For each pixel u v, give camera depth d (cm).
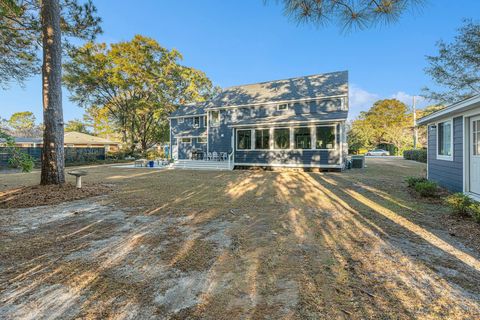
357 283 251
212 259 308
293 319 197
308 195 727
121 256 317
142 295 231
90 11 923
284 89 1973
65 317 200
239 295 231
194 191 804
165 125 3250
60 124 786
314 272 274
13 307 214
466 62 1406
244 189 843
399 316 200
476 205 450
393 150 3769
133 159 2822
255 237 385
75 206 592
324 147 1425
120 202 636
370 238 375
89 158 2392
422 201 622
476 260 299
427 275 265
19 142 2688
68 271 278
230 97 2200
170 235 395
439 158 823
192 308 212
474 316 199
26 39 902
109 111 3112
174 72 2972
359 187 854
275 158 1559
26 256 318
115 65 2675
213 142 2194
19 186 888
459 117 678
